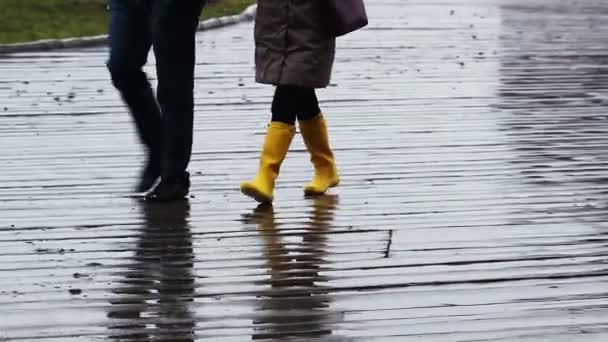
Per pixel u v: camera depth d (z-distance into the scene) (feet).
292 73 59.41
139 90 63.21
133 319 42.57
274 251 51.70
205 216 58.34
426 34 163.22
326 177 63.26
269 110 93.30
